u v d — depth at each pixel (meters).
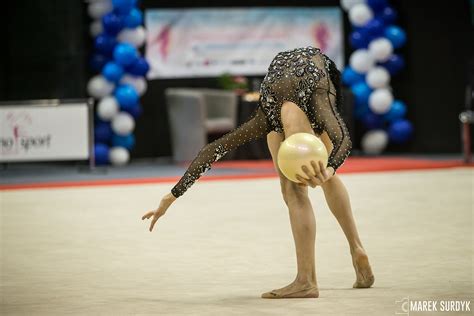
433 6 17.72
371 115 17.69
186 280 5.25
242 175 13.65
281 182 4.61
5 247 6.87
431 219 8.10
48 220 8.73
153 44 17.94
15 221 8.67
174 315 4.18
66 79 16.83
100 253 6.49
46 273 5.62
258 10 18.22
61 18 16.80
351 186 11.74
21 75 17.17
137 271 5.64
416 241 6.72
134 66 16.27
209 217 8.70
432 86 17.84
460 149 17.78
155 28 17.92
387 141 17.98
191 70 18.11
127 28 16.23
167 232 7.63
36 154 14.04
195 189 11.95
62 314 4.26
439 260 5.78
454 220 7.99
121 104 16.14
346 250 6.34
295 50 4.55
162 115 18.16
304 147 3.92
